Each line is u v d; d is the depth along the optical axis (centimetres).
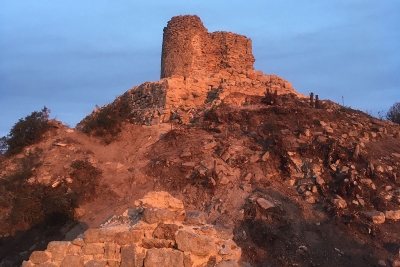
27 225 1401
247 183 1483
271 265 1094
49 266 693
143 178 1599
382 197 1452
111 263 665
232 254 717
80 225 1346
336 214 1317
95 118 2120
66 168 1662
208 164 1591
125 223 740
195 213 815
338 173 1533
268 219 1274
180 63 2683
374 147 1873
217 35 2831
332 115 2131
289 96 2603
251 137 1823
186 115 2206
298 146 1703
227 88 2452
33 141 1931
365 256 1155
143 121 2356
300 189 1475
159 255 648
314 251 1166
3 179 1575
